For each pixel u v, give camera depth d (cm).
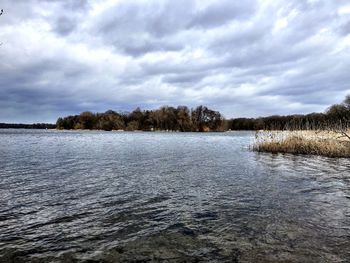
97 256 767
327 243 817
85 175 1964
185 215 1089
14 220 1048
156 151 3850
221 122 14375
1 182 1719
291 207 1168
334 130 3253
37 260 747
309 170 2117
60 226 987
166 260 738
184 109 14375
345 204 1205
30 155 3281
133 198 1343
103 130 16112
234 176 1902
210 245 820
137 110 15475
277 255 749
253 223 988
